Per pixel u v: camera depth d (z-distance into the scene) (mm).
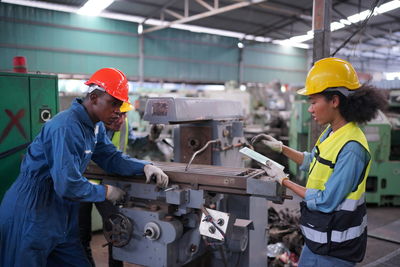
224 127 2084
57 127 1346
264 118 6215
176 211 1478
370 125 3816
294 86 7211
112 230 1517
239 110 2496
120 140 2504
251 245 1902
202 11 9086
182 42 10328
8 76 2068
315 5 2752
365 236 1213
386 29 9539
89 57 8719
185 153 2111
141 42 9516
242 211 1883
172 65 10195
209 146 2023
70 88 8500
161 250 1435
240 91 6898
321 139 1283
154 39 9773
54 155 1332
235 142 2244
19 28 7652
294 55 13109
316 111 1213
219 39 11086
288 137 5430
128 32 9320
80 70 8602
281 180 1249
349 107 1146
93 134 1495
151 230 1412
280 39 11742
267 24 10164
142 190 1520
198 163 2062
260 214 2027
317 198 1143
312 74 1200
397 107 4668
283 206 3807
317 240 1177
